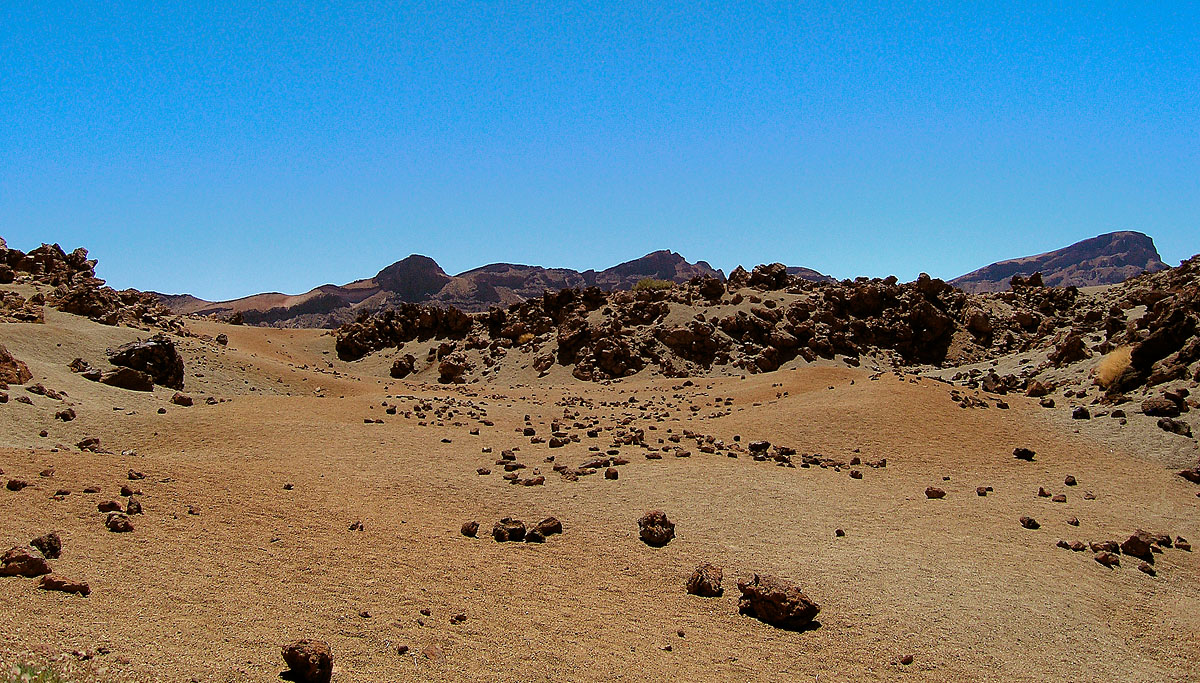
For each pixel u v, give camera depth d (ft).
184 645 32.35
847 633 43.83
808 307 249.96
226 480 64.44
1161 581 55.83
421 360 254.27
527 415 124.06
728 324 234.17
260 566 44.86
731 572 52.54
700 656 39.70
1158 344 115.24
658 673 37.14
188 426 95.14
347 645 35.53
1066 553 59.82
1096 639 45.68
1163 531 66.80
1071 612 48.83
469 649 37.22
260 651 33.09
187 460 77.97
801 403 117.91
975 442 95.91
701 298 261.03
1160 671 42.68
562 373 222.48
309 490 64.85
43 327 154.40
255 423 97.45
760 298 254.68
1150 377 110.83
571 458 84.17
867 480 79.71
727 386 157.89
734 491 71.00
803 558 55.47
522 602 44.83
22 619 31.89
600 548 56.59
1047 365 156.35
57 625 31.94
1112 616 49.16
